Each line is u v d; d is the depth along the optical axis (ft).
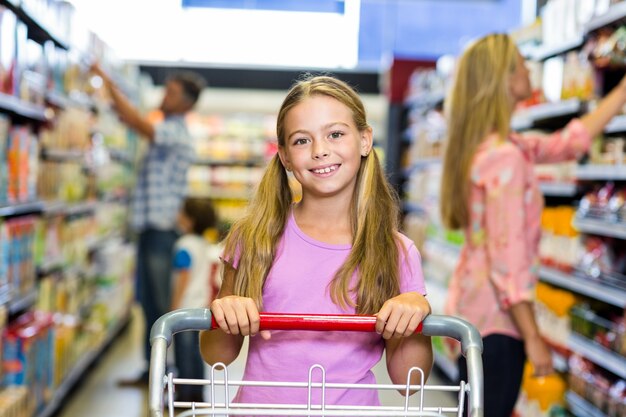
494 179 8.98
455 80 9.60
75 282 18.13
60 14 15.42
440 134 21.36
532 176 9.20
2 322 11.71
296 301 6.13
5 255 11.91
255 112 33.32
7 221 12.81
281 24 32.40
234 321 5.41
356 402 6.03
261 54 32.40
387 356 6.32
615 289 11.60
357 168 6.11
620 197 11.85
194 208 17.39
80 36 17.65
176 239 19.30
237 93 32.24
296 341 6.02
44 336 13.85
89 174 20.22
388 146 27.73
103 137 21.34
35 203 13.66
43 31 14.69
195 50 31.96
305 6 32.45
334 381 5.99
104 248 23.07
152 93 30.04
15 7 12.45
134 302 29.37
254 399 6.08
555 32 13.74
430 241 22.72
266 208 6.34
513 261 8.85
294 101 6.04
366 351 6.09
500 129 9.21
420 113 24.88
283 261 6.22
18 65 12.30
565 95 13.41
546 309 13.96
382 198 6.30
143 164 19.20
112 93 17.85
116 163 24.82
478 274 9.20
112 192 23.81
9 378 12.40
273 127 33.37
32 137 13.60
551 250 14.03
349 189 6.28
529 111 14.40
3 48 11.54
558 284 14.48
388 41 34.71
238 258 6.36
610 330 11.84
